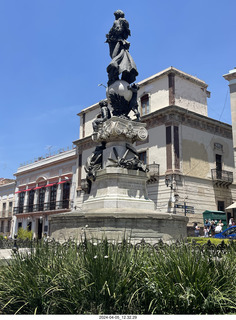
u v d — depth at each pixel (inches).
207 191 1126.4
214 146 1199.6
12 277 151.6
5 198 2102.6
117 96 377.4
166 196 1040.2
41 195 1752.0
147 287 138.4
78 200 1470.2
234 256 179.8
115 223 266.1
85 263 145.3
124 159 343.9
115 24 398.3
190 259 149.1
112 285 134.7
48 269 150.4
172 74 1141.7
